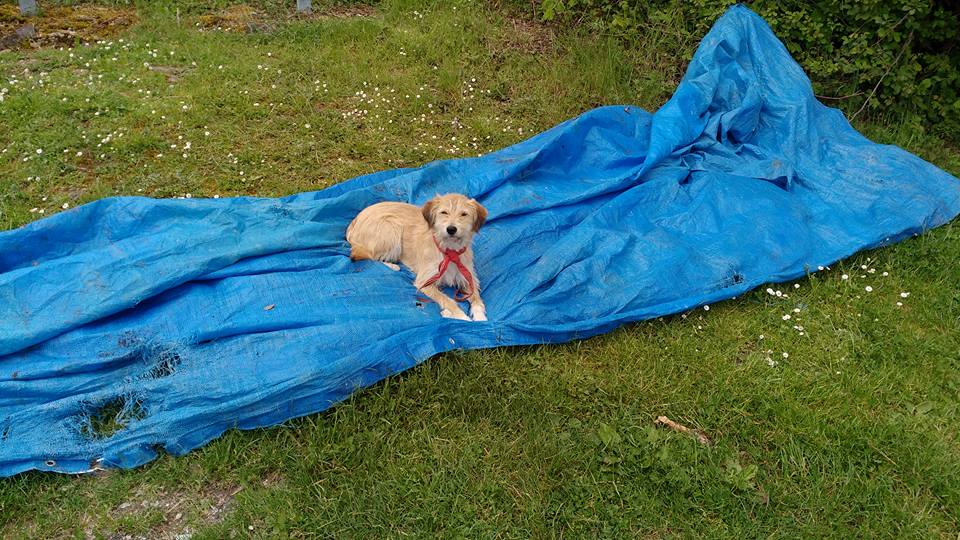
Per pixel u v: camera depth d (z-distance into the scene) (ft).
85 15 12.57
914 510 4.81
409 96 10.54
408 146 9.41
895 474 5.07
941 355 6.23
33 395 5.02
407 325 5.74
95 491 4.59
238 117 9.55
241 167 8.56
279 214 6.91
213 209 6.93
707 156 8.90
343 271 6.39
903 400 5.75
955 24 10.37
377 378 5.39
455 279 6.44
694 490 4.79
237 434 4.94
